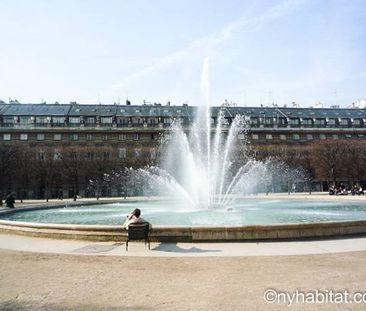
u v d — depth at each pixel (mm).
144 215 23750
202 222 19891
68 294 8234
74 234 15492
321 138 106812
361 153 87438
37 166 79750
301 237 14602
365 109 119875
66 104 102625
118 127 96875
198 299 7691
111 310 7156
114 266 10836
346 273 9508
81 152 88000
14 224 17750
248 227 14414
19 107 97500
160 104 107188
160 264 10984
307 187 91375
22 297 8070
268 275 9453
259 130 102438
